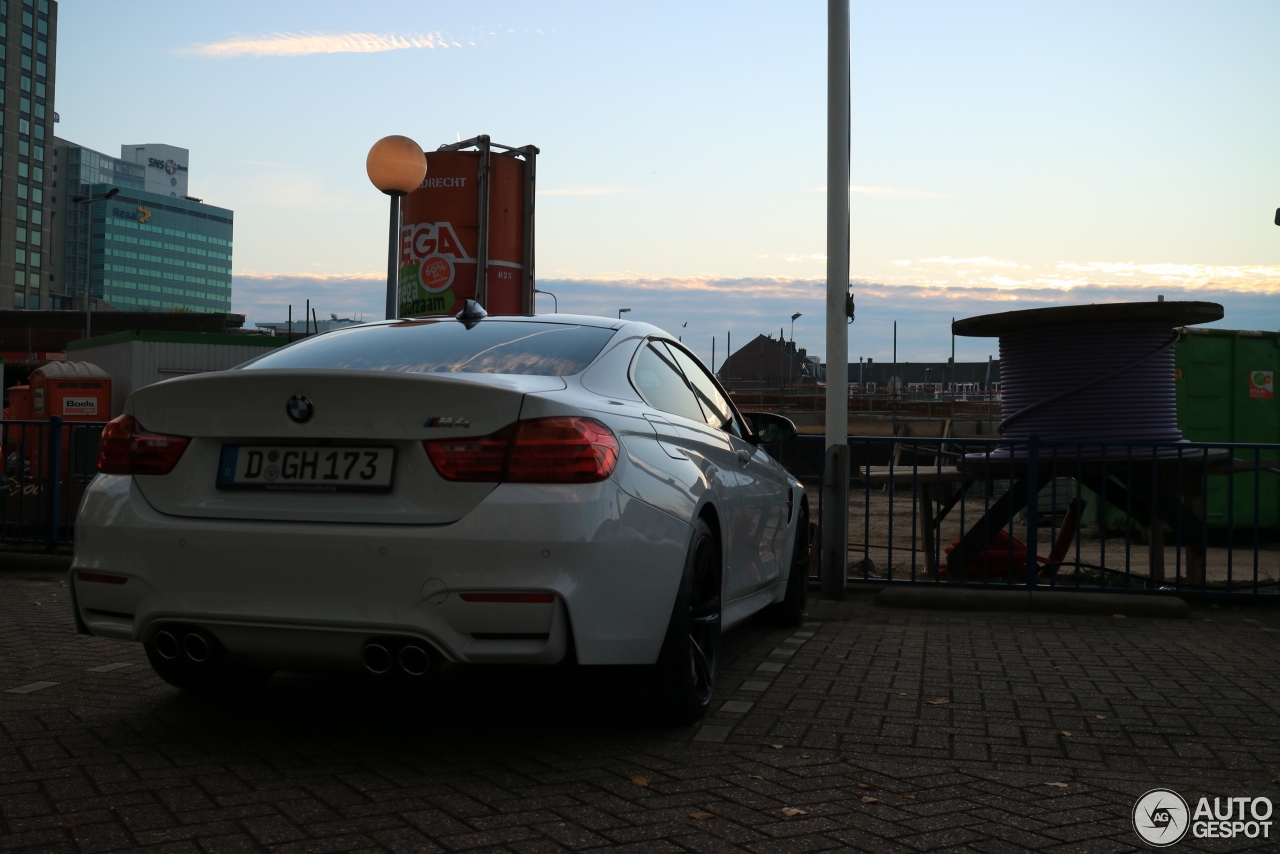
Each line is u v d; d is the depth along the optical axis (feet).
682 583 12.47
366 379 10.97
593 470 11.03
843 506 24.82
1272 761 12.20
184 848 8.93
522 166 45.14
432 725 13.17
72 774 10.96
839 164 24.56
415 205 44.52
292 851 8.91
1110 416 25.07
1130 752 12.48
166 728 12.87
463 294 43.93
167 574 11.41
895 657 18.11
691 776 11.24
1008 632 20.76
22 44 451.94
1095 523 40.75
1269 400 40.55
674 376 15.24
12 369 175.63
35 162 460.96
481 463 10.80
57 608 22.29
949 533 43.88
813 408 147.33
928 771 11.58
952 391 193.06
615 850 9.08
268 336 72.54
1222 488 39.01
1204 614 23.11
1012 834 9.66
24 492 30.17
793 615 20.84
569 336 13.69
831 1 24.41
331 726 13.07
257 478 11.41
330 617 10.86
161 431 11.84
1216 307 24.56
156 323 247.50
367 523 10.89
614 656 11.28
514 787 10.77
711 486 13.87
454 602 10.64
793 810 10.14
